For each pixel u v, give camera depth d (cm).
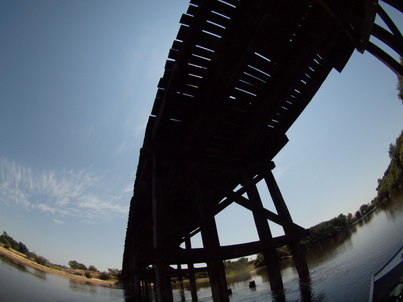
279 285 518
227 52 489
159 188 538
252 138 647
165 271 420
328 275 558
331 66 559
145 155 604
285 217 602
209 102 546
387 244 805
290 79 546
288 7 427
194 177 575
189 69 520
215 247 472
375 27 293
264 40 489
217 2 434
